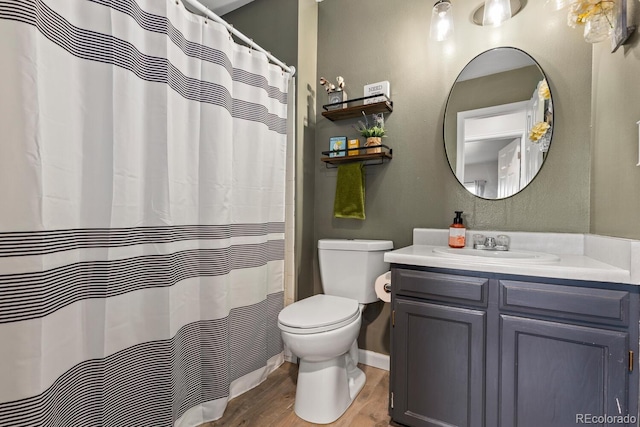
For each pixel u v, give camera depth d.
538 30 1.50
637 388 0.89
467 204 1.67
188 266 1.32
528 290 1.03
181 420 1.28
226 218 1.43
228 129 1.45
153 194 1.15
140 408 1.12
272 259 1.81
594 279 0.93
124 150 1.04
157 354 1.16
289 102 1.93
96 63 0.97
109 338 1.02
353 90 2.01
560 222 1.45
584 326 0.96
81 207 0.95
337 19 2.09
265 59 1.69
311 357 1.32
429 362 1.21
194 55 1.32
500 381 1.08
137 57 1.09
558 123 1.46
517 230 1.54
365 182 1.95
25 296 0.75
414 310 1.24
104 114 0.99
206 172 1.37
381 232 1.91
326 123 2.12
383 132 1.83
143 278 1.13
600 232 1.25
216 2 2.08
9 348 0.73
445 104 1.73
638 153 0.94
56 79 0.85
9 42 0.72
